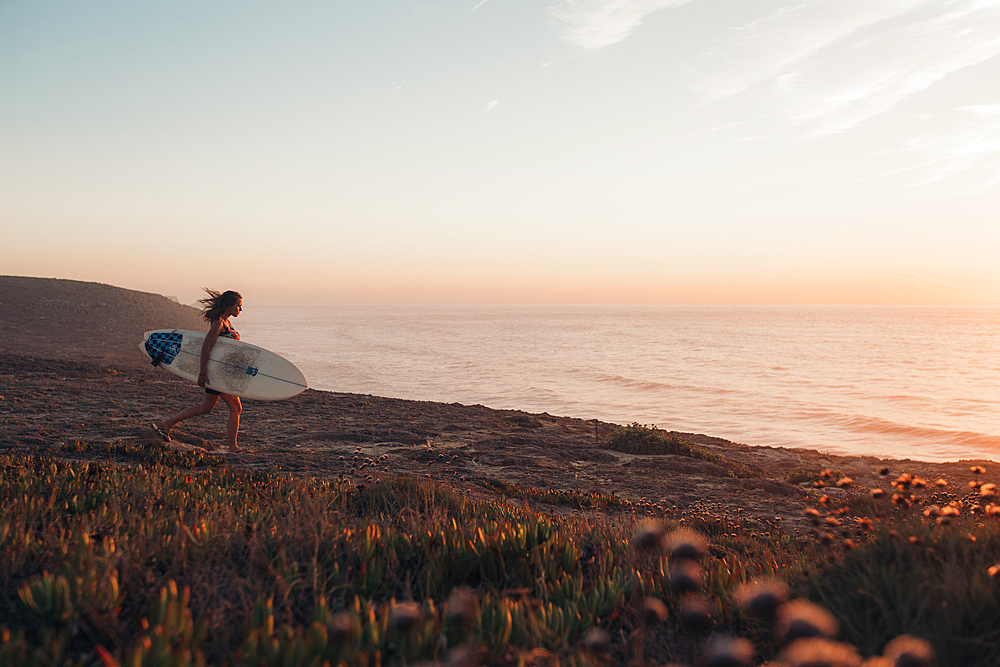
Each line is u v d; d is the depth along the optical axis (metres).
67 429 10.45
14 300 47.75
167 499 5.32
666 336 129.00
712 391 45.22
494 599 2.95
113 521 4.30
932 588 2.86
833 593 3.13
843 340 115.56
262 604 2.62
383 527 4.49
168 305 58.97
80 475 6.00
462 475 9.99
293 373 9.88
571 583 3.35
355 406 18.00
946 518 3.82
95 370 24.17
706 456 14.04
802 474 12.38
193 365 9.95
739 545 5.41
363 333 134.38
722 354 82.50
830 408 37.53
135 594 2.90
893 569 3.17
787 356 79.50
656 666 2.40
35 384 16.55
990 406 38.75
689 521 7.26
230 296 9.76
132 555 3.32
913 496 4.41
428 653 2.37
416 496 6.21
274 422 14.01
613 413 36.06
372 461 10.05
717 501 9.52
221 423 13.09
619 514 7.67
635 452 14.09
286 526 4.29
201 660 2.05
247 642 2.28
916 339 118.94
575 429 17.39
